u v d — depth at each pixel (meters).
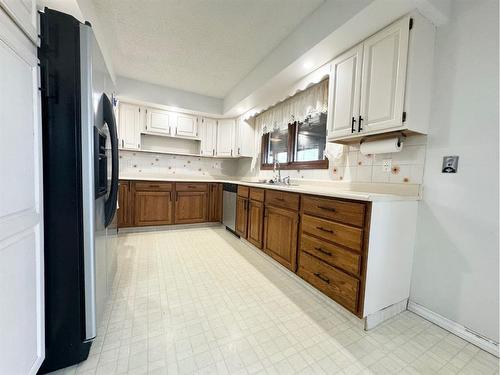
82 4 1.38
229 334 1.27
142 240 2.91
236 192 3.14
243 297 1.66
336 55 1.89
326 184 2.33
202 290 1.74
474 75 1.30
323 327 1.36
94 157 1.04
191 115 3.87
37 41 0.86
